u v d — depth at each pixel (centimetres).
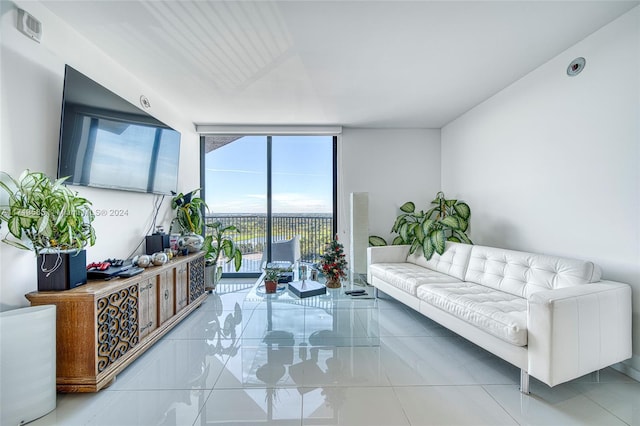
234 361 201
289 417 145
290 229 427
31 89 167
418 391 167
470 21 184
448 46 212
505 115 285
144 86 271
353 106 329
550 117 234
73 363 159
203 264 323
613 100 188
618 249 186
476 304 195
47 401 146
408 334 247
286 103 318
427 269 316
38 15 169
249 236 427
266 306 314
